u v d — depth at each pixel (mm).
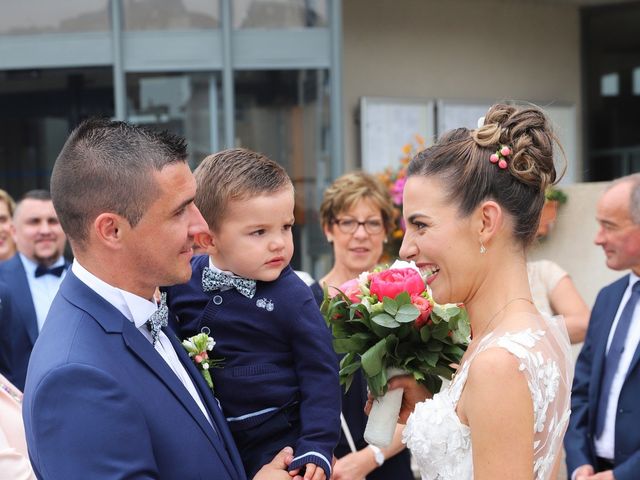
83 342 1633
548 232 5660
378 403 2105
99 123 1783
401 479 2922
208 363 2072
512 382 1583
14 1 7027
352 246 3482
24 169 8203
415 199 1792
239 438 2154
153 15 7070
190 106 7129
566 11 9633
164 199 1728
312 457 2051
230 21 7098
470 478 1663
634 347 3154
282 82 7199
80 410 1534
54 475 1505
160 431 1664
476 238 1749
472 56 9312
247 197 2139
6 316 3953
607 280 5598
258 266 2156
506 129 1785
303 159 7219
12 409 2352
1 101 7914
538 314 1771
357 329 2133
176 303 2264
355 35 8883
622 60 9867
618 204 3230
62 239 4508
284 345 2197
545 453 1671
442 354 2059
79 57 7039
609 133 9883
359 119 8852
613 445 3156
